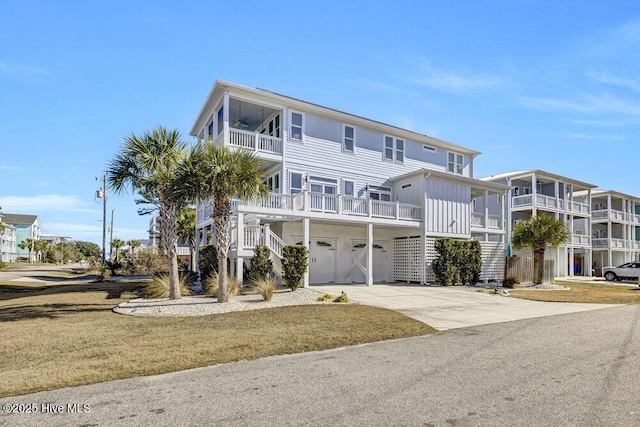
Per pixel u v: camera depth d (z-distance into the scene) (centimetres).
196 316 1079
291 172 2067
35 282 2627
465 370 591
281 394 489
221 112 2128
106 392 500
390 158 2473
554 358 662
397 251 2389
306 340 781
